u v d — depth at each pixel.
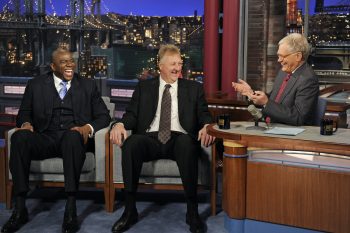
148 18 5.95
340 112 3.96
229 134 2.34
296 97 2.64
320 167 2.20
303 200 2.25
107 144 2.78
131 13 6.12
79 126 2.89
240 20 4.46
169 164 2.71
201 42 4.65
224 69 4.54
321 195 2.20
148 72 3.27
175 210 2.91
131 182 2.54
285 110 2.55
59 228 2.58
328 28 4.59
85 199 3.11
